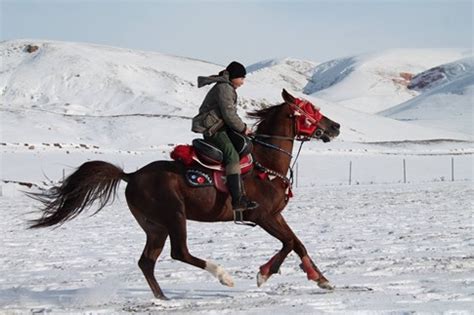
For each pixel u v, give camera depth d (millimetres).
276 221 9047
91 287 9734
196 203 8891
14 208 24688
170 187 8820
